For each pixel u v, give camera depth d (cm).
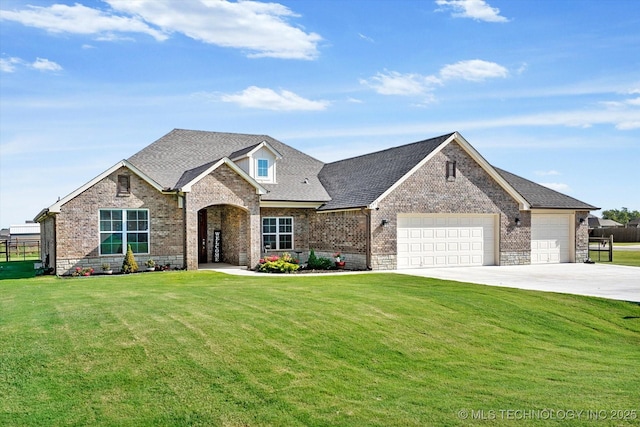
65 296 1459
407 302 1382
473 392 793
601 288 1739
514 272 2272
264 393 766
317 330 1088
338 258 2409
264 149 2764
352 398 759
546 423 666
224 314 1184
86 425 664
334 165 3222
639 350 1135
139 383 794
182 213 2367
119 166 2252
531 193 2881
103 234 2230
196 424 670
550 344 1143
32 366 848
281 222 2684
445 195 2492
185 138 2975
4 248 5222
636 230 5994
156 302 1329
